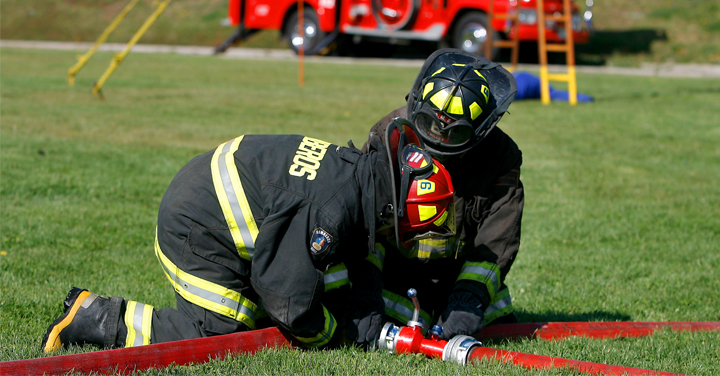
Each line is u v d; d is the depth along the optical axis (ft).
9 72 85.56
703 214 35.42
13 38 158.61
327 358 15.51
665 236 31.58
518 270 26.73
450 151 16.66
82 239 26.94
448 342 16.11
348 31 114.93
